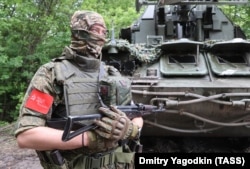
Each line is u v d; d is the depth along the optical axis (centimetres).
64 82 233
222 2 710
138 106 266
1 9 1119
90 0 1233
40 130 221
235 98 518
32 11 1121
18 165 606
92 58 246
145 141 672
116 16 1330
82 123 222
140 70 618
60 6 1188
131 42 802
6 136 858
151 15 803
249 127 559
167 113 532
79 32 241
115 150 256
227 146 675
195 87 521
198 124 560
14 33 1160
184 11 762
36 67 1199
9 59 1130
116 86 251
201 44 635
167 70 594
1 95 1198
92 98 240
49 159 233
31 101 226
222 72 584
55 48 1205
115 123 221
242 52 630
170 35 770
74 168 239
